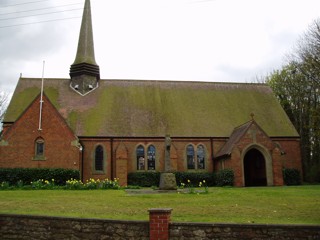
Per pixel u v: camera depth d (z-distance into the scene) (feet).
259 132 117.39
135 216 46.29
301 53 142.61
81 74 141.79
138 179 122.83
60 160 114.42
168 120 134.41
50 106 117.91
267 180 115.65
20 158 113.39
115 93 142.61
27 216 40.93
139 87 147.43
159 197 71.00
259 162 131.75
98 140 125.18
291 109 174.50
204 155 130.72
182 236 34.94
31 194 78.13
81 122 128.47
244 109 144.87
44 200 65.41
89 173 121.90
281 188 97.45
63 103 134.92
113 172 123.34
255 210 51.85
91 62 144.05
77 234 38.29
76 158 114.83
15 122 115.65
